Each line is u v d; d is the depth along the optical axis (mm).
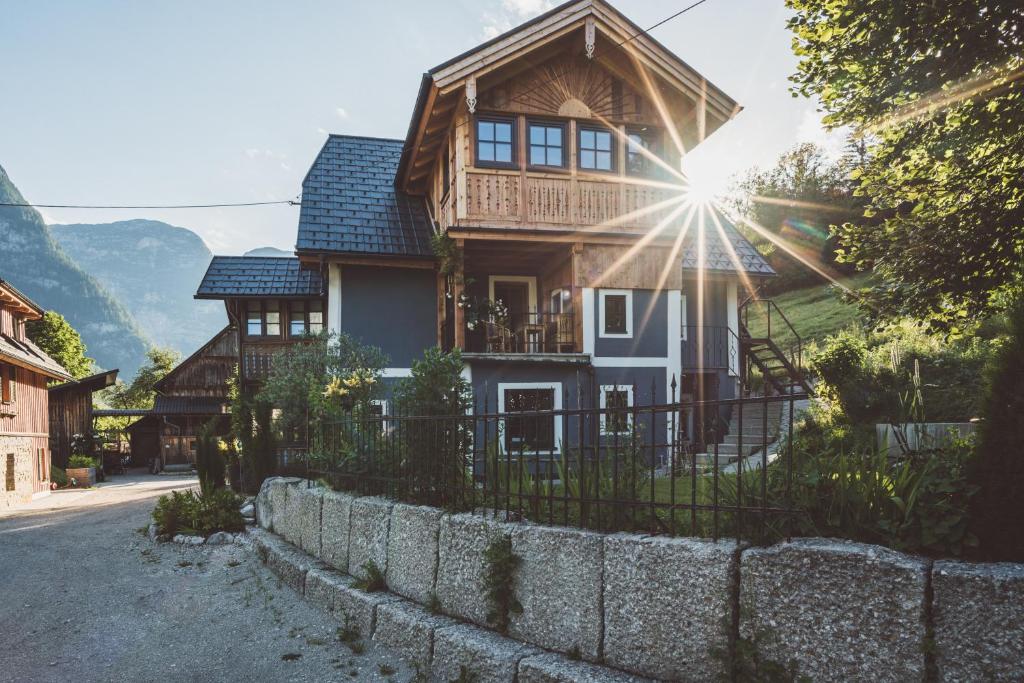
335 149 18625
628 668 3799
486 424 5211
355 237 15523
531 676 3969
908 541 3088
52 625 6336
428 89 13680
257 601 6723
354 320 15344
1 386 18172
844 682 3021
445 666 4609
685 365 16188
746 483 3734
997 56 6316
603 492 4402
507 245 14391
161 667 5133
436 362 6688
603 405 13977
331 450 7926
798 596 3176
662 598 3662
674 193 14703
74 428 31062
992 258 7332
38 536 11398
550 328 15906
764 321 29672
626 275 14391
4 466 18031
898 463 3512
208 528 9734
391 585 5824
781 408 13938
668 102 15188
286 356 14320
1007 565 2828
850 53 7059
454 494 5402
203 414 32250
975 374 10984
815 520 3439
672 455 3857
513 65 13898
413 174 16875
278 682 4715
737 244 17562
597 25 13773
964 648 2770
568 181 14125
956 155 7367
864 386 11570
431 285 15867
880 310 8273
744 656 3273
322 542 7219
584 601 4059
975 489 2984
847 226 8492
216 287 19047
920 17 6199
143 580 7820
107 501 17078
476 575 4816
